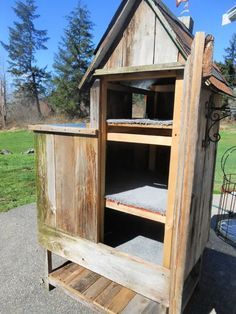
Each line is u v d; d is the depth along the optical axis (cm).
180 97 117
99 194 158
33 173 614
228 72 1994
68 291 199
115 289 197
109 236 197
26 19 2319
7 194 466
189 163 112
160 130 157
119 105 190
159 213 140
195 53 102
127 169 225
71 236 176
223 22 385
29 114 2181
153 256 166
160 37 118
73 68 2030
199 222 156
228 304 205
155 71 122
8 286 223
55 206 181
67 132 159
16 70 2294
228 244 304
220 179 588
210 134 158
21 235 322
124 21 127
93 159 152
